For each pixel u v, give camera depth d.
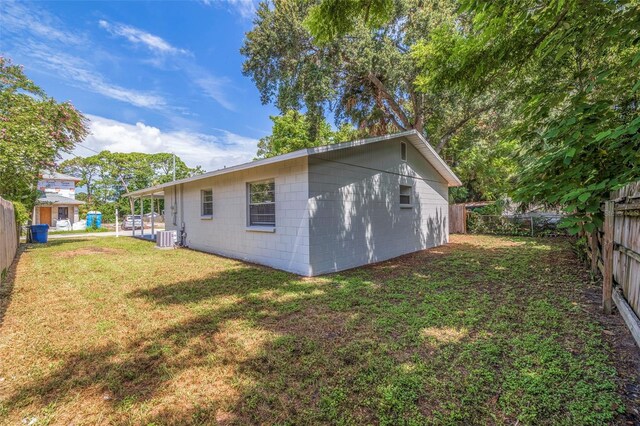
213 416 1.94
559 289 4.49
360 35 10.57
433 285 4.92
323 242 6.05
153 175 32.28
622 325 3.11
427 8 10.48
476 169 14.60
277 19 10.55
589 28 3.76
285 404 2.03
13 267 6.90
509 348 2.70
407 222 8.67
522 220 12.49
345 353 2.67
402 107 14.80
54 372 2.48
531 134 4.76
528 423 1.79
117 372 2.47
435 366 2.43
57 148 10.58
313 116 13.34
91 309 3.98
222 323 3.45
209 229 9.48
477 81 5.37
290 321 3.47
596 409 1.87
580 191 3.40
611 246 3.43
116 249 10.09
